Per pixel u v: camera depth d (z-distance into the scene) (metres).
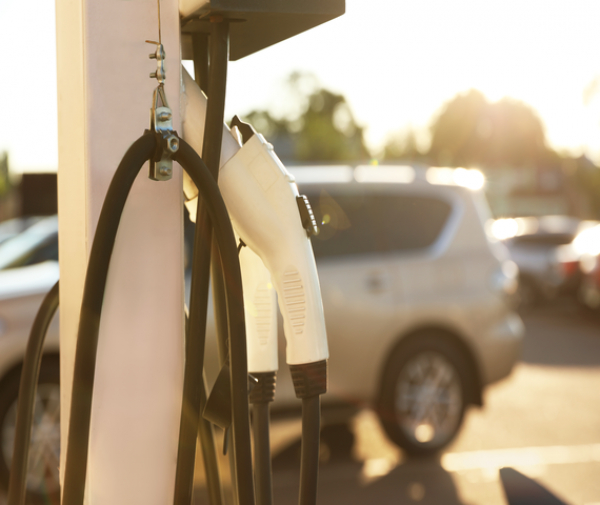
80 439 0.73
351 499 3.48
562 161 38.56
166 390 0.87
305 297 0.88
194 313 0.82
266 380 1.00
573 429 4.77
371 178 4.31
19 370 3.38
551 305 13.17
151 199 0.86
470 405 4.28
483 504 3.42
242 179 0.86
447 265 4.28
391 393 4.05
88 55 0.84
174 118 0.86
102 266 0.74
